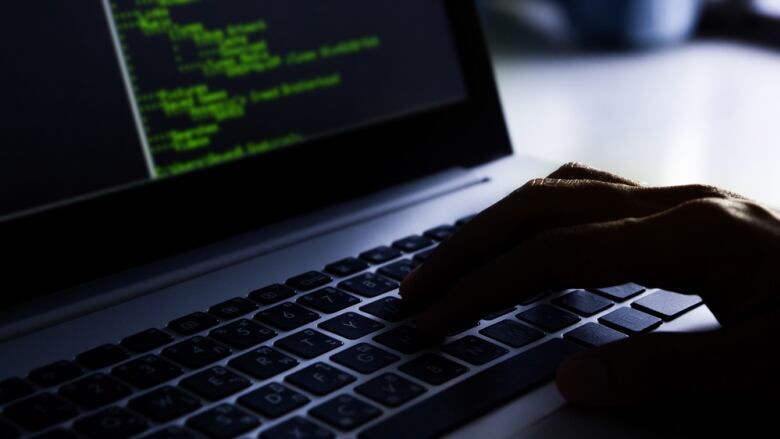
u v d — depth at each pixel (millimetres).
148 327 441
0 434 352
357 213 576
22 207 482
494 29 2387
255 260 516
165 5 551
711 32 2166
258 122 571
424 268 469
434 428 362
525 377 403
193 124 548
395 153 620
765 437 374
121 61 530
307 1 603
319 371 397
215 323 443
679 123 1509
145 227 515
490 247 466
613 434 372
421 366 406
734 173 1264
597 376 382
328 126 597
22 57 496
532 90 1746
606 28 2100
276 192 566
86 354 412
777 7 2055
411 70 637
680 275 427
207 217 538
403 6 640
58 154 499
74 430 354
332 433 355
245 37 577
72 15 516
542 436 368
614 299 478
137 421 359
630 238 428
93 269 493
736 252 418
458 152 651
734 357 389
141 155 526
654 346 390
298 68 593
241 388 384
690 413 389
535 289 440
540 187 477
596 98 1680
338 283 489
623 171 1284
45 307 460
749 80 1782
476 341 431
